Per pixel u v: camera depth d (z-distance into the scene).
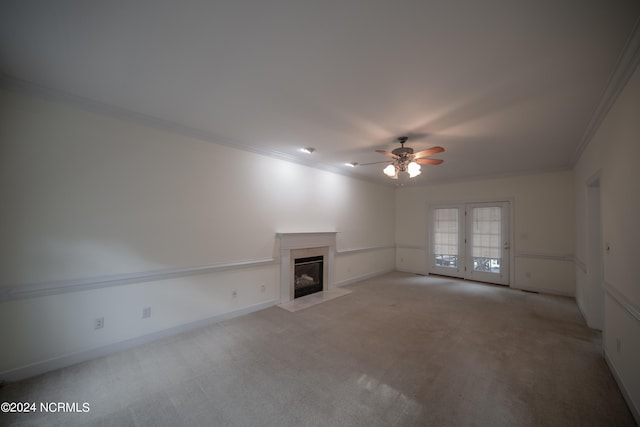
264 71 2.00
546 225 5.07
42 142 2.31
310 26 1.53
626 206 2.02
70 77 2.12
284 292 4.25
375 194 6.47
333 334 3.10
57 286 2.35
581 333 3.17
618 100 2.15
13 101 2.19
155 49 1.76
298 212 4.52
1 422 1.72
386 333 3.13
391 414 1.81
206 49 1.75
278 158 4.20
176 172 3.11
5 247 2.14
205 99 2.45
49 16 1.46
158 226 2.96
